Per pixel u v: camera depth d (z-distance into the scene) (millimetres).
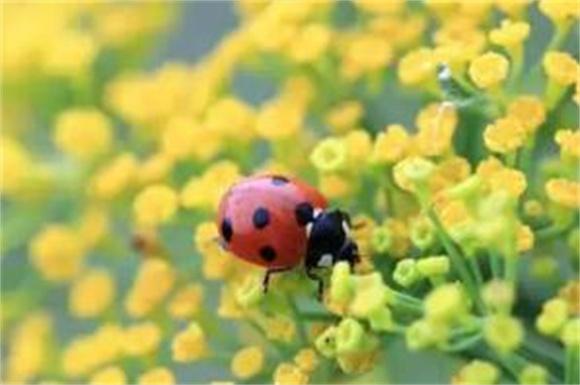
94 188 134
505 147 108
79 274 134
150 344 119
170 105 133
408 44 121
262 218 112
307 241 112
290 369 110
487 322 99
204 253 116
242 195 114
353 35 123
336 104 123
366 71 121
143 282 120
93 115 137
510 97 111
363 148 114
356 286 102
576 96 108
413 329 100
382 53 121
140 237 123
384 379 118
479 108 111
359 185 114
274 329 112
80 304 128
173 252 123
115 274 133
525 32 111
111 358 120
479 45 113
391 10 122
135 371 120
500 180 106
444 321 99
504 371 108
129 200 128
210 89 127
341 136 121
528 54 119
